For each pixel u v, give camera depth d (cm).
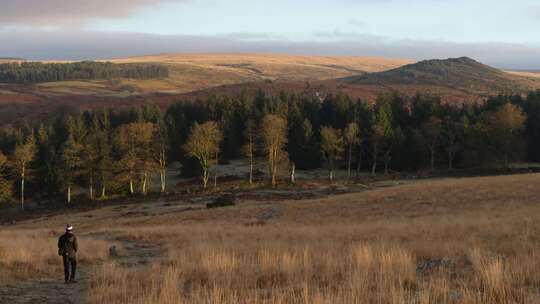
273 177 7588
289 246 2017
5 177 8300
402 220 3341
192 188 7500
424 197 4697
